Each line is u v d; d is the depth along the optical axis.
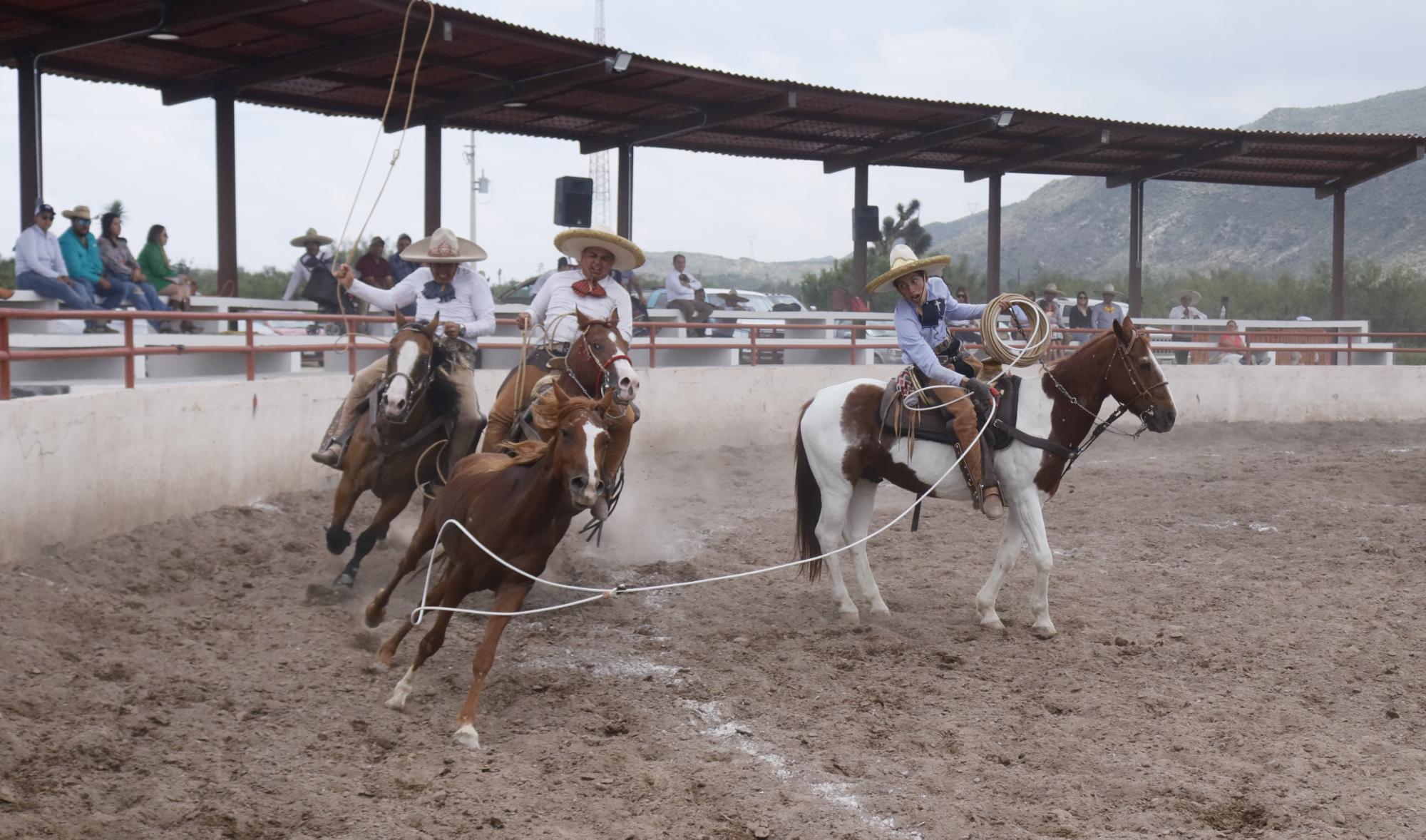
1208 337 25.58
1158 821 5.50
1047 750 6.31
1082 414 8.38
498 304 17.56
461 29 14.03
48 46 13.56
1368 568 10.52
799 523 8.91
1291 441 20.28
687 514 12.80
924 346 8.47
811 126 20.81
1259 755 6.30
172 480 10.15
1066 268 139.38
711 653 7.95
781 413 18.50
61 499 8.68
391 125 18.20
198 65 15.43
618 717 6.70
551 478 6.15
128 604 8.09
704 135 21.06
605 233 8.27
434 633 6.59
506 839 5.13
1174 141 22.86
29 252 12.55
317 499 11.95
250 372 11.68
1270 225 126.62
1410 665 7.80
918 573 10.32
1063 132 21.97
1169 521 12.70
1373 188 121.56
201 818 5.18
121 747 5.81
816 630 8.52
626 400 7.54
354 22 14.03
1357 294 46.62
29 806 5.12
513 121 19.36
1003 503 8.47
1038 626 8.40
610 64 15.80
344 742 6.14
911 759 6.19
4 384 8.48
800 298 40.88
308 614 8.24
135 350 10.05
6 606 7.30
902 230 50.59
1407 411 23.48
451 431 8.55
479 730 6.44
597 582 9.66
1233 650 8.11
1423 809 5.64
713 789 5.76
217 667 7.04
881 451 8.52
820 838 5.29
